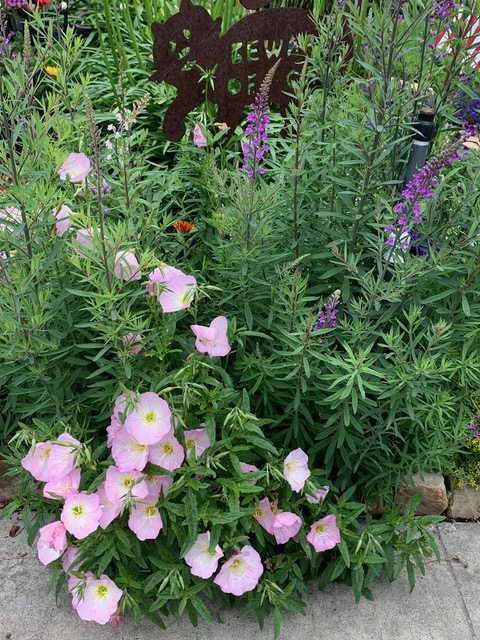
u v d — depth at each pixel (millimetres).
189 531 641
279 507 720
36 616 739
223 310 776
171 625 731
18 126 640
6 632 722
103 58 1262
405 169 799
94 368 742
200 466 660
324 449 792
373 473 782
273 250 795
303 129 751
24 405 721
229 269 760
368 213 744
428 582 782
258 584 724
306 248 787
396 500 831
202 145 920
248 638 719
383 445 735
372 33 720
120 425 677
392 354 706
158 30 926
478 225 703
